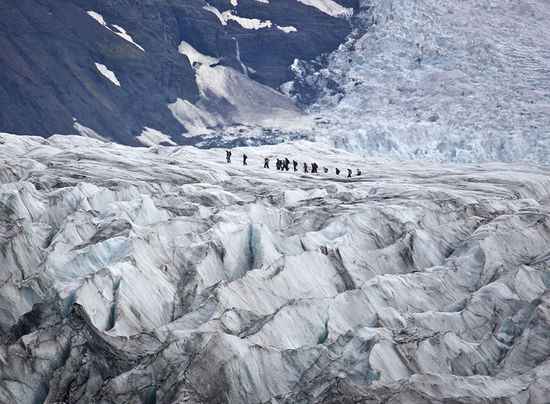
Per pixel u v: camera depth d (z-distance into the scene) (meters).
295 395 105.50
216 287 128.50
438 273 142.12
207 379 106.94
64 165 195.62
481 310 127.25
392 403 101.38
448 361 113.25
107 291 126.56
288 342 118.31
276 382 109.81
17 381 112.38
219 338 110.44
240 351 110.00
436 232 161.62
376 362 109.06
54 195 161.62
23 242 140.38
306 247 147.38
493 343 118.31
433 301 135.62
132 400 107.69
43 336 116.88
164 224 147.62
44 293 131.75
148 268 133.62
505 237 154.12
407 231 156.88
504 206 182.75
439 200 184.00
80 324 117.12
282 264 136.50
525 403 104.50
